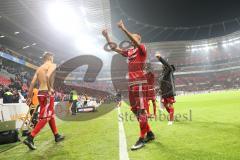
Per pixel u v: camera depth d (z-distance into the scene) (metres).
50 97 4.58
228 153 3.03
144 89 3.88
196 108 10.34
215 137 4.02
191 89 44.78
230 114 7.18
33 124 6.77
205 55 57.59
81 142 4.57
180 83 48.19
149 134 4.12
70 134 5.73
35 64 31.55
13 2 21.58
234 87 42.16
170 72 6.35
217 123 5.55
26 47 31.25
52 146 4.46
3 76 20.78
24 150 4.36
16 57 24.69
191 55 58.59
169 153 3.25
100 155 3.47
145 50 3.88
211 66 55.22
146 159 3.07
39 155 3.83
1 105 6.20
